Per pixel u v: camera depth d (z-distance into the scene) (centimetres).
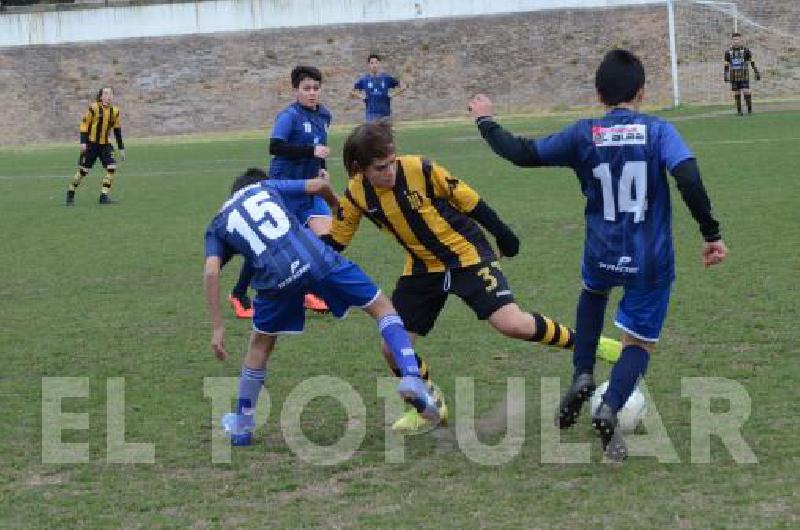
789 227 2659
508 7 8919
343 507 1119
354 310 2084
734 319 1830
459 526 1045
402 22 9044
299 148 2102
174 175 5253
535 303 2052
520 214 3189
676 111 7300
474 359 1694
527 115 8419
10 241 3262
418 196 1322
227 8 9144
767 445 1241
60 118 9219
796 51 8450
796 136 4962
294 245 1320
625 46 8731
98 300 2319
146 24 9212
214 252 1342
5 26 9219
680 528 1015
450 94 8969
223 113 9169
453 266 1354
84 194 4600
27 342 1942
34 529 1093
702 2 8588
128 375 1702
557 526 1034
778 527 1005
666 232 1212
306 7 9094
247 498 1162
